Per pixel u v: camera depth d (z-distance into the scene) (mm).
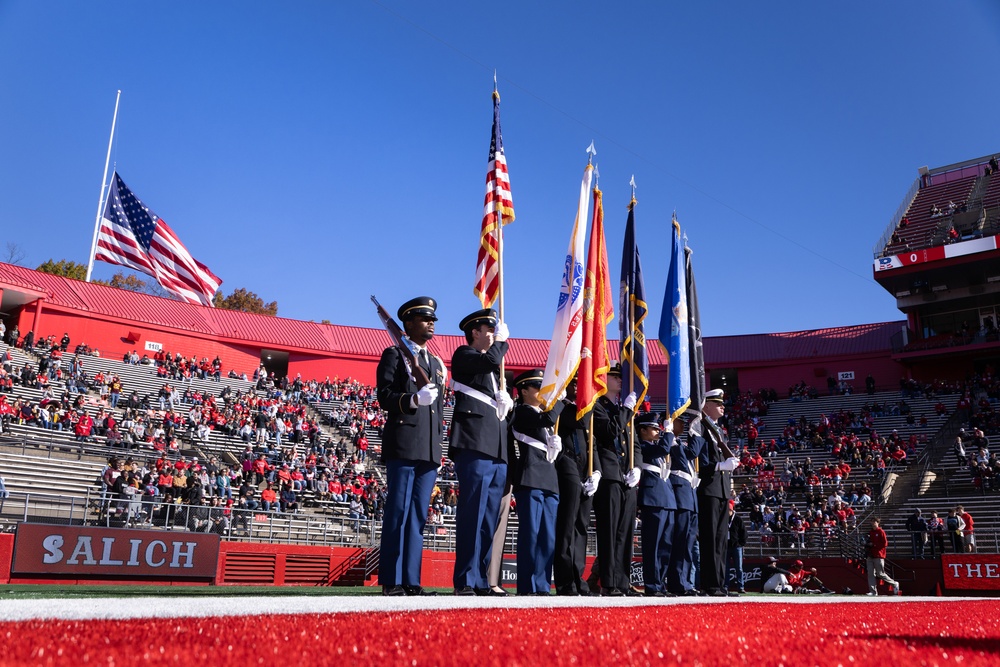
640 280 12172
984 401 40625
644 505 9734
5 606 3773
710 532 10820
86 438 28906
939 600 10281
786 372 52250
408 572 6691
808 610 5441
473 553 6988
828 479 36094
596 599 6973
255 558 22359
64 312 44094
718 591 10727
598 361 9211
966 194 53969
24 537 14812
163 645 2221
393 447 6758
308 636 2541
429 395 6512
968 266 45406
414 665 2045
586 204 10289
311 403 46312
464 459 7148
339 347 53281
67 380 35938
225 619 3107
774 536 28469
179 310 49562
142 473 24594
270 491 27734
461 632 2793
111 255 36531
